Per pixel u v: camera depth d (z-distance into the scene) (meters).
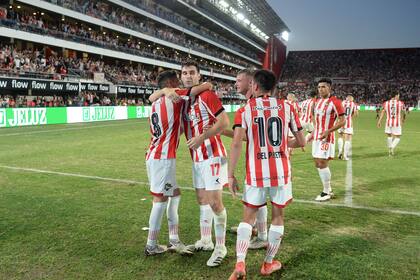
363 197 6.11
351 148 12.76
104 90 27.89
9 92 24.36
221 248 3.54
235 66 66.00
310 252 3.82
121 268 3.43
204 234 3.85
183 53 48.72
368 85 75.75
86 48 29.55
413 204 5.69
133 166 8.50
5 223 4.54
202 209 3.81
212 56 55.34
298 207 5.49
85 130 17.66
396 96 10.84
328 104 5.77
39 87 21.70
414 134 18.25
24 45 27.81
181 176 7.60
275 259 3.66
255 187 3.21
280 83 80.44
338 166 9.20
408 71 76.75
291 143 3.46
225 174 3.70
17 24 23.11
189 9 47.12
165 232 4.39
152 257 3.68
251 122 3.19
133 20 38.31
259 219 3.94
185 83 3.63
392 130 10.98
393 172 8.38
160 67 43.94
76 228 4.41
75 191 6.15
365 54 83.56
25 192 6.03
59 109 21.78
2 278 3.22
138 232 4.30
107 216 4.86
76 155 10.09
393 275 3.33
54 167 8.27
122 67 35.66
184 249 3.73
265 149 3.19
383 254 3.78
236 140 3.18
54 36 26.27
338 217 5.02
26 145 11.96
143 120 26.09
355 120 30.53
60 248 3.83
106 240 4.06
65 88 23.77
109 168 8.23
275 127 3.19
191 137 3.65
